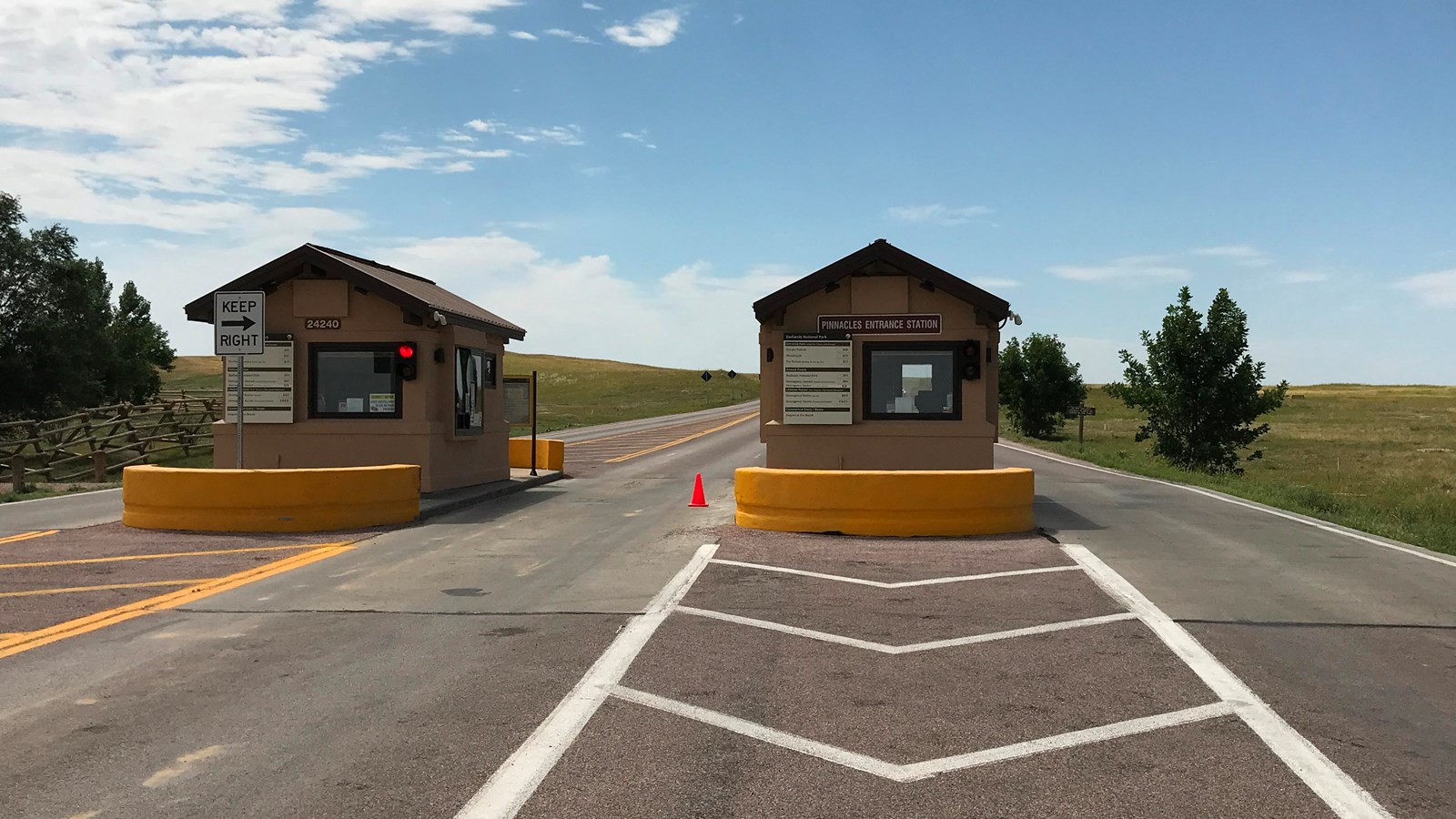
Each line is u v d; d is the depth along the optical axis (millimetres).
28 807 4559
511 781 4836
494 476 20469
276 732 5578
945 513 13188
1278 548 12602
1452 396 115625
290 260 16906
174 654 7258
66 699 6199
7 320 48312
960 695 6277
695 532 13508
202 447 34500
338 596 9352
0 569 10828
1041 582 10062
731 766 5055
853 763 5113
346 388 17422
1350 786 4805
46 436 28938
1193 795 4691
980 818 4434
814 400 16406
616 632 7910
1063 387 53312
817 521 13344
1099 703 6117
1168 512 16609
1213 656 7238
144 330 91875
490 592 9547
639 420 65438
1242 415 34219
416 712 5914
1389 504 22938
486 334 19938
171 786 4797
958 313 16250
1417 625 8281
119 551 12023
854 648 7449
